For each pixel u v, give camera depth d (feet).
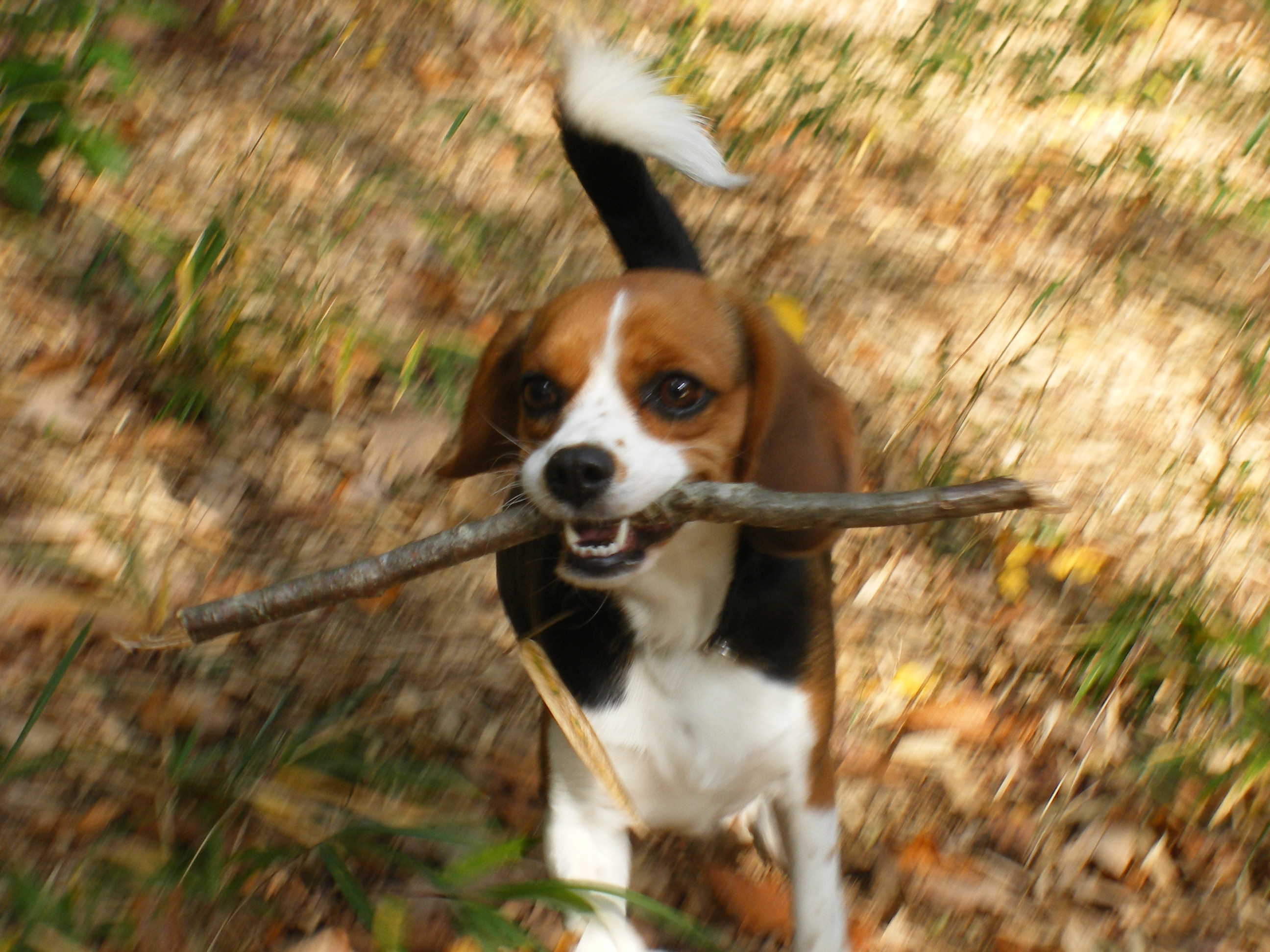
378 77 6.14
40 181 4.98
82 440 4.71
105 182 5.31
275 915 3.82
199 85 5.91
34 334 4.89
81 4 5.47
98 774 4.05
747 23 6.70
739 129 5.98
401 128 5.86
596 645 3.65
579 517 3.40
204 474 4.72
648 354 3.51
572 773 3.67
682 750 3.64
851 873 4.00
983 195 5.63
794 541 3.50
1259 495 4.66
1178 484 4.68
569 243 5.40
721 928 3.94
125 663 4.30
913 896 3.94
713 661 3.60
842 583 4.50
